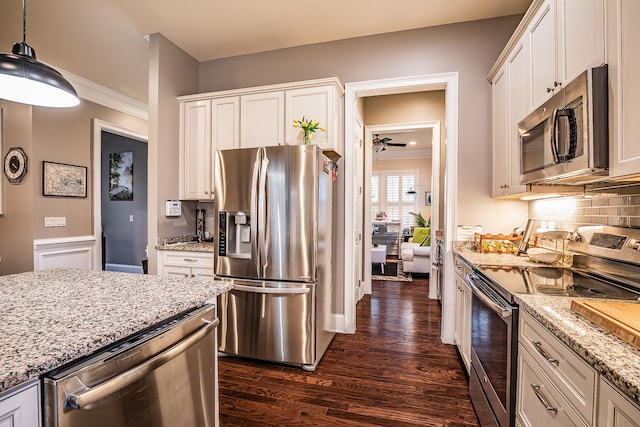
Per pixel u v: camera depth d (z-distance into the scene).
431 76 2.84
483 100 2.74
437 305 3.90
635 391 0.62
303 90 2.88
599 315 0.93
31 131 3.08
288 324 2.39
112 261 5.93
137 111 4.71
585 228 1.79
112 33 2.97
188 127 3.22
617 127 1.14
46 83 1.32
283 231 2.39
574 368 0.87
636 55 1.04
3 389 0.62
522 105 2.01
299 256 2.37
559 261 1.93
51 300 1.14
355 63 3.06
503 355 1.38
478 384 1.78
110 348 0.89
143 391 0.96
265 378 2.26
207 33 2.99
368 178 4.46
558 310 1.08
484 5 2.57
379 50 3.00
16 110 2.97
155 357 0.97
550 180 1.57
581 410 0.83
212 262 2.77
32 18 2.72
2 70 1.21
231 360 2.54
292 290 2.35
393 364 2.43
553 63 1.63
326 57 3.15
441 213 4.22
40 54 3.32
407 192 8.53
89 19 2.75
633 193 1.47
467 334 2.20
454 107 2.79
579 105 1.27
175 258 2.90
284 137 2.93
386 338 2.91
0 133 2.87
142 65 3.56
